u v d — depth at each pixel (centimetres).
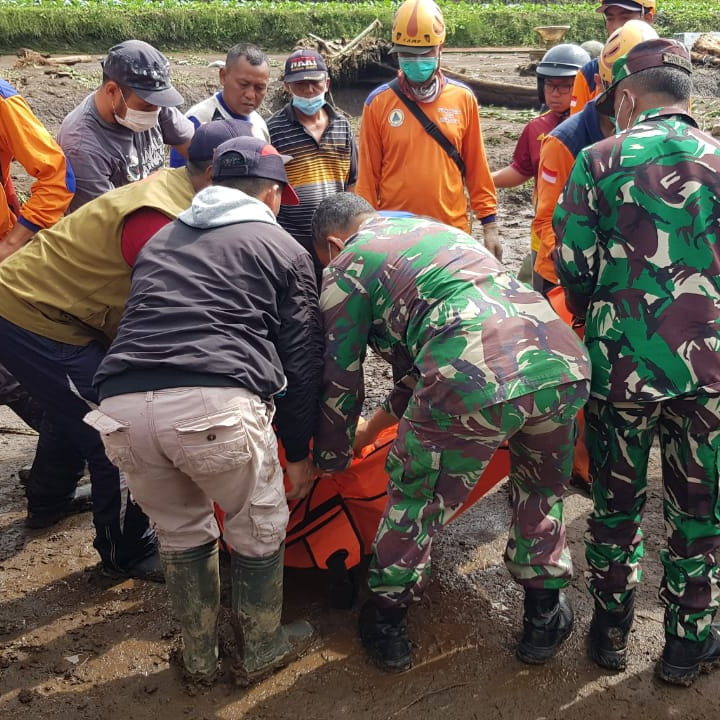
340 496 326
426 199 454
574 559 358
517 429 261
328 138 478
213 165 291
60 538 380
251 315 264
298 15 2259
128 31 2072
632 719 276
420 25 423
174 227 280
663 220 250
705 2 2847
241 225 275
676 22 2555
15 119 374
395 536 283
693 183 250
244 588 282
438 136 449
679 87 262
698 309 251
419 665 300
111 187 412
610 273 260
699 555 275
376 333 287
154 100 384
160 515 275
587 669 297
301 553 326
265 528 275
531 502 292
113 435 259
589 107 381
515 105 1570
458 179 461
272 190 291
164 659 304
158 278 267
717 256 251
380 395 511
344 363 282
